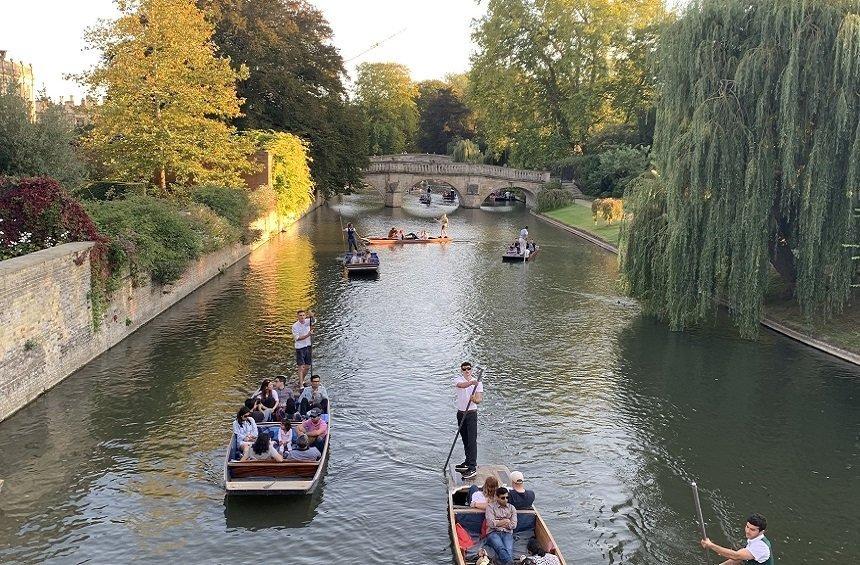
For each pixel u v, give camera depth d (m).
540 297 28.11
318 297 27.22
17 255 17.64
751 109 19.95
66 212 18.53
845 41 18.16
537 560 9.22
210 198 33.12
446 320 24.08
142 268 22.25
